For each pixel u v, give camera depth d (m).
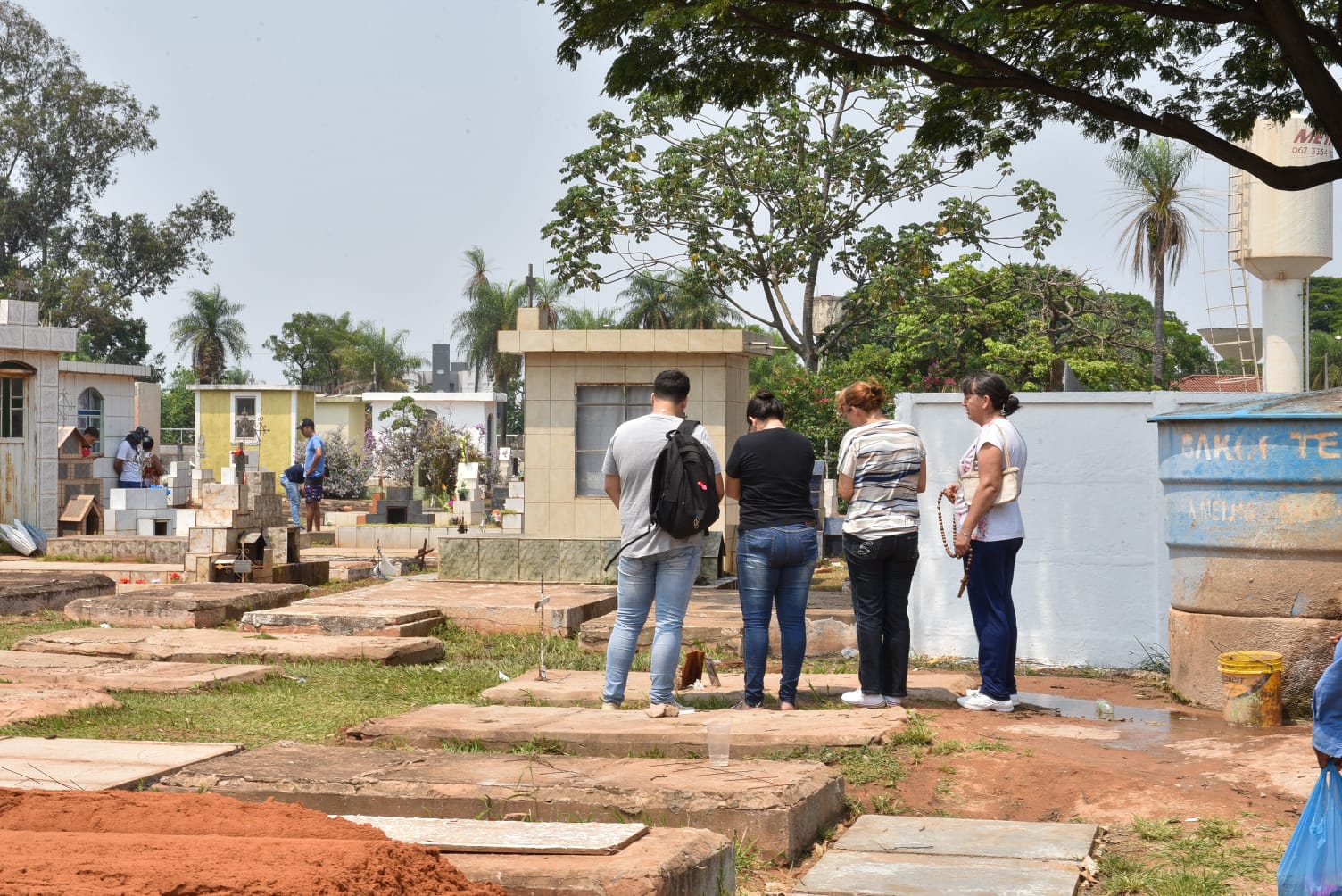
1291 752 6.17
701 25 12.11
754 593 7.28
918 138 13.81
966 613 9.66
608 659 7.14
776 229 29.50
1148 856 4.91
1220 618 7.64
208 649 9.86
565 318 60.69
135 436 25.42
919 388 32.62
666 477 6.85
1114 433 9.31
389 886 3.26
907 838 5.06
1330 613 7.34
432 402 45.09
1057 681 8.71
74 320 56.34
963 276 33.59
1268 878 4.62
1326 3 12.54
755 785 5.09
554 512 15.59
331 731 7.01
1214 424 7.68
